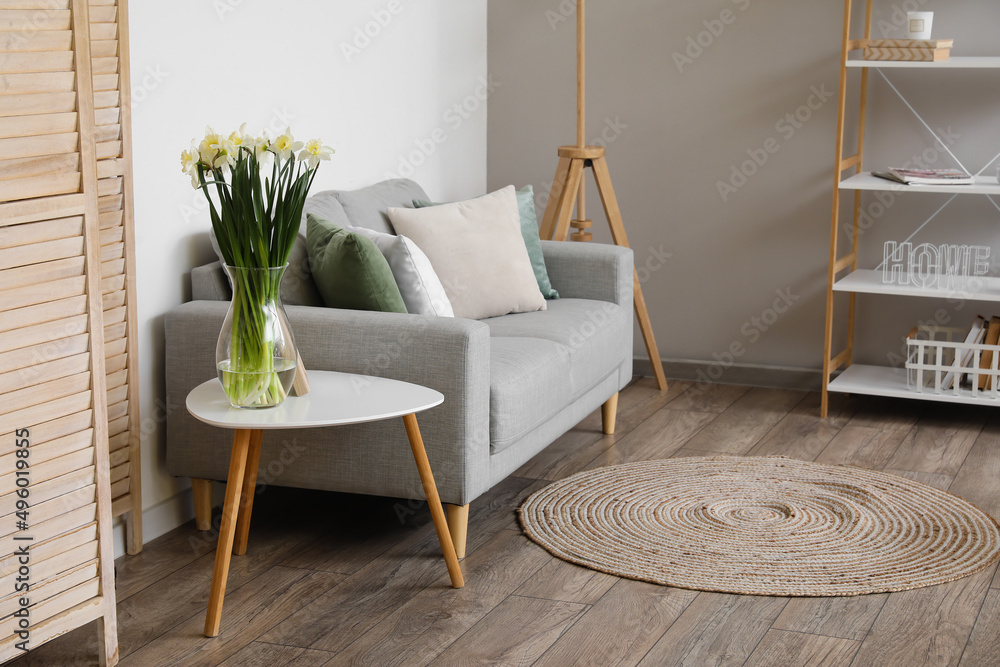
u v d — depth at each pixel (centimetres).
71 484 197
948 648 214
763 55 402
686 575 248
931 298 395
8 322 183
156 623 227
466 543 269
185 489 286
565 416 308
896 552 260
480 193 449
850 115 396
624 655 212
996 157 380
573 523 280
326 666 208
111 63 238
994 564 253
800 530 274
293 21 315
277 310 226
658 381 418
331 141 338
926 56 349
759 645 216
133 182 255
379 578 249
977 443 346
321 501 299
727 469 321
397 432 252
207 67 281
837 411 383
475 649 215
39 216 186
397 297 270
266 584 246
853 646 215
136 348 256
